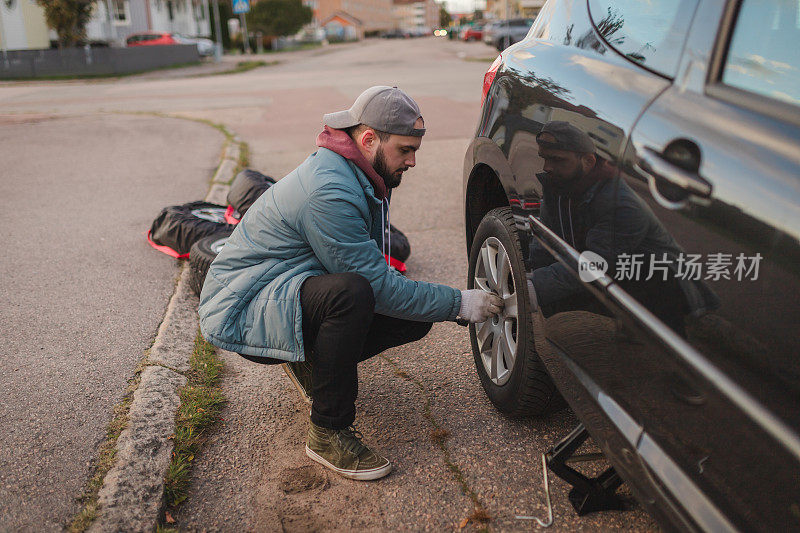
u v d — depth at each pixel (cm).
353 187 196
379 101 192
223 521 193
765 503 105
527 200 198
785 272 103
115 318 326
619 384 150
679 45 149
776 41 138
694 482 122
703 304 120
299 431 237
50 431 229
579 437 185
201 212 428
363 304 193
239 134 893
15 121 1052
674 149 132
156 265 401
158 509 193
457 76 1706
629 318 143
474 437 229
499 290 228
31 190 595
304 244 203
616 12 187
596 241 158
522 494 200
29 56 2417
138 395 248
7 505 193
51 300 349
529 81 212
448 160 692
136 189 591
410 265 398
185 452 222
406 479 209
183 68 2584
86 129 948
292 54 3738
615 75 168
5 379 266
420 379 270
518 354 212
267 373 280
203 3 4697
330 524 191
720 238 116
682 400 126
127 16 3672
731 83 132
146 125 981
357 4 11188
